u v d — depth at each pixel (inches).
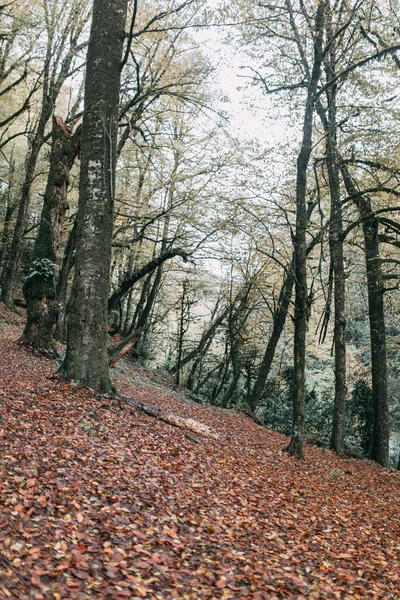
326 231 538.0
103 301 382.3
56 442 254.2
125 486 232.5
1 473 202.7
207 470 308.0
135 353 968.9
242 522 241.1
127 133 584.7
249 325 968.3
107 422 318.3
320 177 682.8
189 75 585.3
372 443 671.8
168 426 378.0
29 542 163.5
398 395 1007.0
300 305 473.7
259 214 653.3
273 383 975.0
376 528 302.8
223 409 789.2
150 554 181.5
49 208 555.2
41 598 136.5
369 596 193.5
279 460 432.8
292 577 192.5
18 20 602.5
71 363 374.0
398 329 938.1
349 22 451.2
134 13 364.2
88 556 168.4
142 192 765.9
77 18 627.2
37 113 874.1
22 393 329.4
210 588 170.1
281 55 588.1
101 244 382.0
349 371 1058.7
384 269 757.3
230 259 784.9
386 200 655.1
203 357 1023.0
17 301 1002.7
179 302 1054.4
